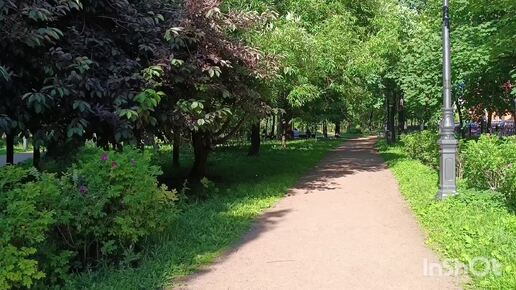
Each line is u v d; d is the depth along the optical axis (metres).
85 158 5.95
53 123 7.89
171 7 9.33
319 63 15.45
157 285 4.85
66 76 7.35
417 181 11.45
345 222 7.80
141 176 5.50
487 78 13.63
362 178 13.56
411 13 22.67
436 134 13.52
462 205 7.93
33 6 6.80
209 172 14.45
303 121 32.16
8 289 3.86
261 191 10.76
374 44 20.23
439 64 14.23
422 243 6.39
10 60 7.29
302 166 16.44
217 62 9.11
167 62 8.34
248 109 10.85
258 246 6.42
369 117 60.75
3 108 7.29
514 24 11.02
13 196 4.35
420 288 4.73
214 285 4.95
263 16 10.34
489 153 8.73
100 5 8.34
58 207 4.75
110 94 7.72
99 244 5.37
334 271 5.33
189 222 7.42
